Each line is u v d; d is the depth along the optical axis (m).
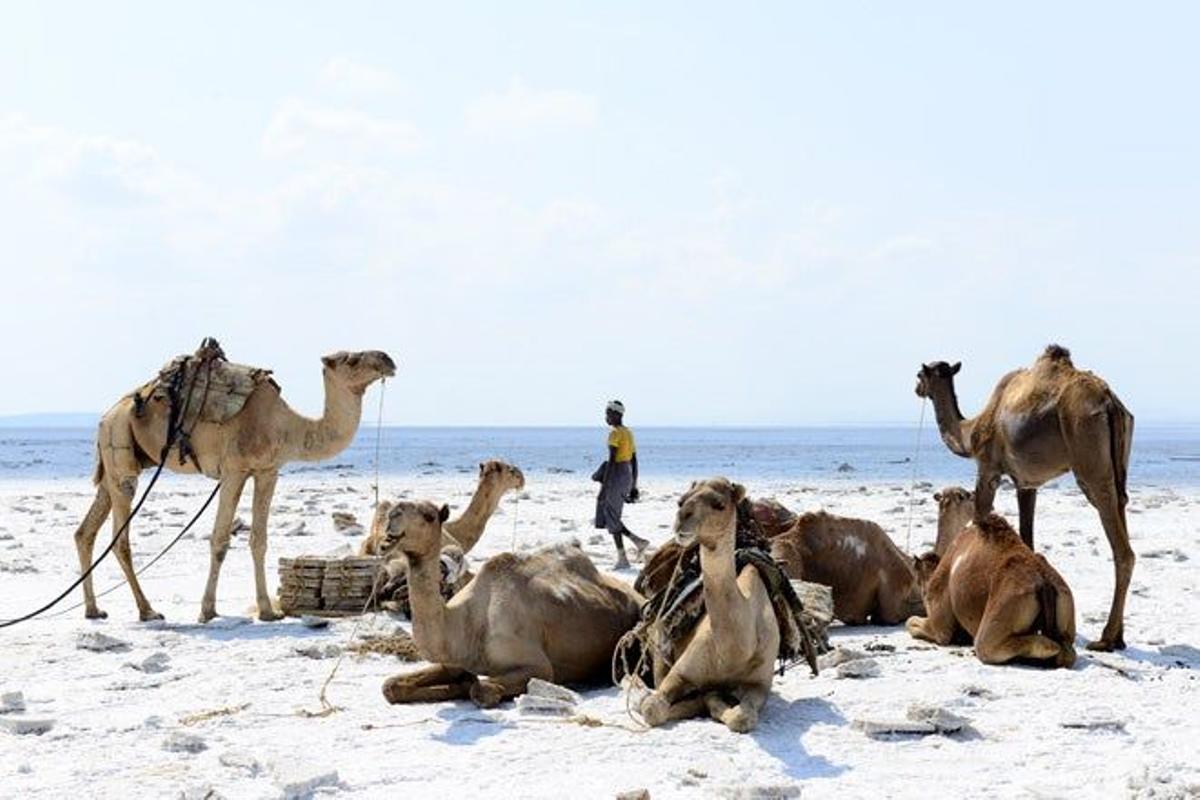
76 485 48.56
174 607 14.45
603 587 10.38
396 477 55.16
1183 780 7.50
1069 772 7.79
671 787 7.44
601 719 9.02
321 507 29.47
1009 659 10.79
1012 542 11.27
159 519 25.80
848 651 10.88
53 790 7.37
